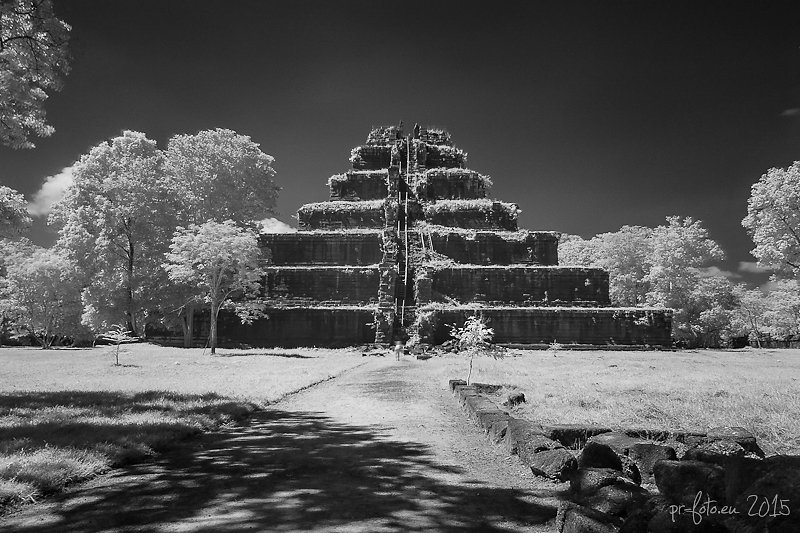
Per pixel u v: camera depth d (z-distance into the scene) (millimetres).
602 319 58594
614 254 78750
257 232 62594
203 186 58969
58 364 32844
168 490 7223
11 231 20984
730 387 17438
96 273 53062
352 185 78938
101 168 52344
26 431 10242
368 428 11781
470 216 72125
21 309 65938
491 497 6848
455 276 63219
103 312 49656
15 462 7719
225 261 45344
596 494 5805
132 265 51719
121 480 7734
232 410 13523
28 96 16594
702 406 12836
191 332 55062
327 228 71750
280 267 63156
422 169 82875
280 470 8258
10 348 59406
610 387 17922
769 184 49188
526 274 62844
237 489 7254
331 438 10703
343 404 15805
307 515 6199
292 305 61406
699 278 70312
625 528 4688
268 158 63000
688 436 8953
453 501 6699
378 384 21484
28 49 16188
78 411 13094
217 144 60469
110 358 37719
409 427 11875
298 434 11133
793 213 47750
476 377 23172
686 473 5297
